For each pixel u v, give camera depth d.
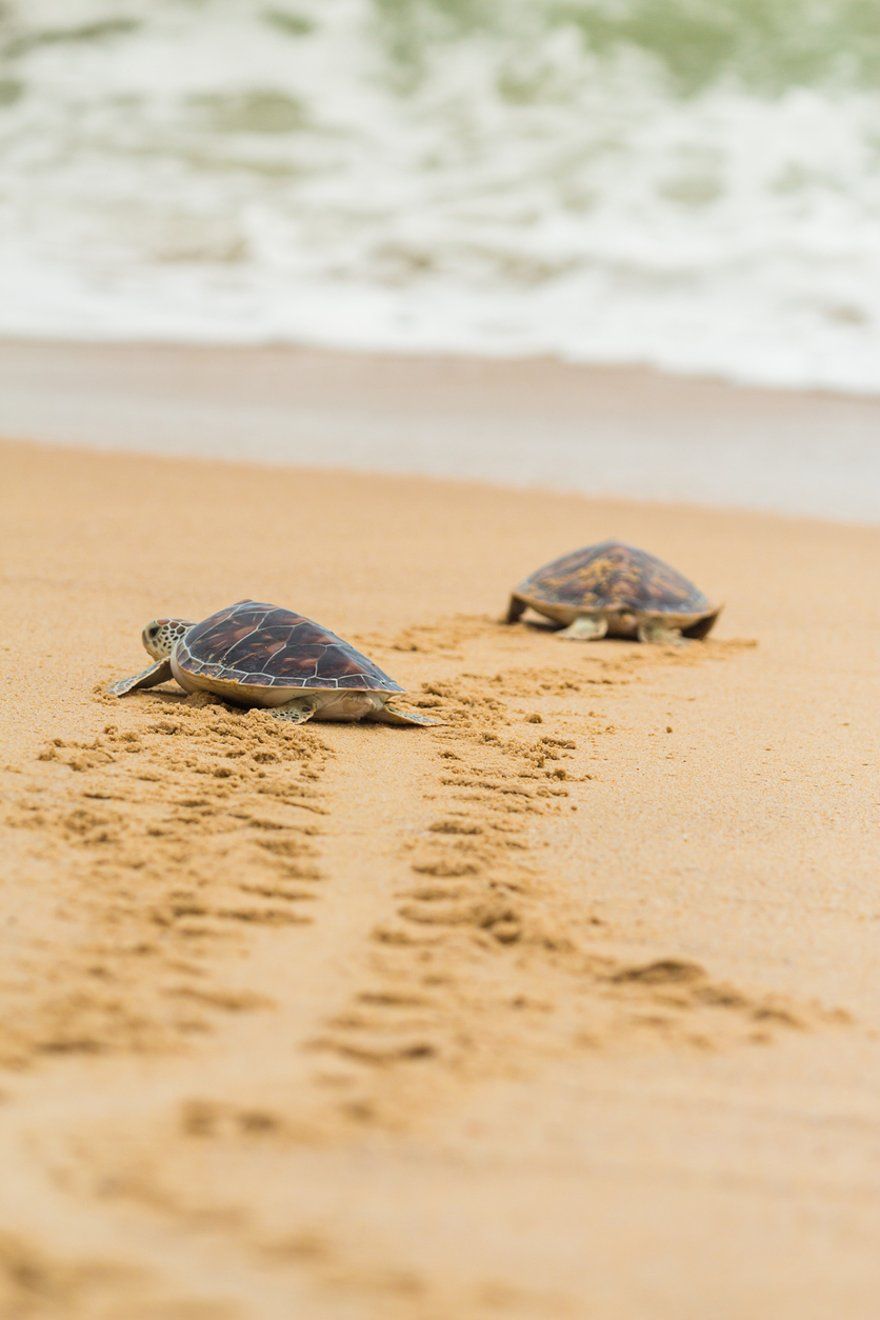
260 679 7.75
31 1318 2.58
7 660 8.81
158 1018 4.02
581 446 21.86
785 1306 2.92
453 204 34.88
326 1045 3.94
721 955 4.92
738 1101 3.86
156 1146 3.29
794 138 37.50
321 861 5.56
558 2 43.69
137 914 4.80
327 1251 2.94
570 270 31.50
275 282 31.36
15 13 44.09
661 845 6.10
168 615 10.70
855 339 27.95
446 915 5.04
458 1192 3.25
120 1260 2.82
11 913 4.71
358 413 23.78
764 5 43.62
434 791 6.68
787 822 6.55
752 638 11.70
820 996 4.63
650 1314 2.84
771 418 23.95
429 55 42.03
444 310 29.95
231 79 41.09
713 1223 3.23
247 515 16.11
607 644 11.25
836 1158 3.59
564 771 7.13
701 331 28.56
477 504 17.77
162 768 6.64
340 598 12.10
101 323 29.41
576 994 4.50
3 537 13.69
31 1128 3.30
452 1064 3.92
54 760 6.60
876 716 8.98
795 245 32.22
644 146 37.38
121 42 42.84
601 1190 3.33
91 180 36.09
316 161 37.12
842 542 16.47
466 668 9.88
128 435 21.67
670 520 17.39
